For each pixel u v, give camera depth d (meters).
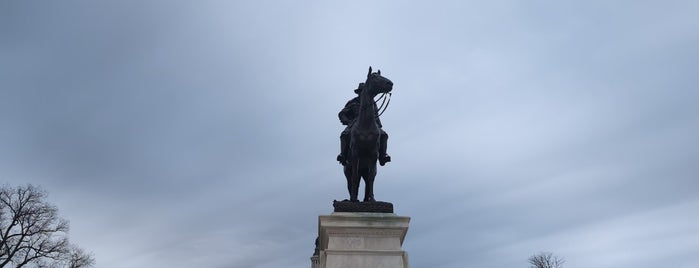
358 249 11.29
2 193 41.84
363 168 13.06
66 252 43.88
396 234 11.58
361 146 12.72
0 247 40.41
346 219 11.55
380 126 13.74
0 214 41.59
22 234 41.81
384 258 11.26
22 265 41.28
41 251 42.41
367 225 11.52
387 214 11.76
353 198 12.48
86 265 45.53
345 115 14.46
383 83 12.78
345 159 13.63
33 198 43.06
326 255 11.24
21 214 41.75
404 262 11.45
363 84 14.27
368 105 12.88
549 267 66.06
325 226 11.47
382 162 13.49
